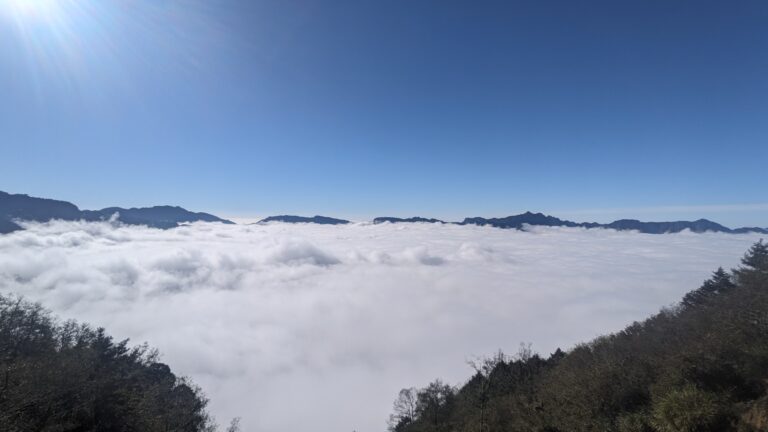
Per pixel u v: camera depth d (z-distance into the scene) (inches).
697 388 826.8
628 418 880.3
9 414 906.7
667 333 1325.0
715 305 1358.3
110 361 1752.0
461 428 1611.7
